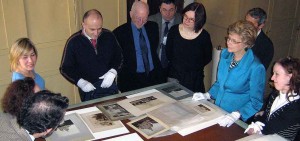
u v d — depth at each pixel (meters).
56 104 1.39
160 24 3.27
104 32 2.80
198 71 3.12
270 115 1.91
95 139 1.81
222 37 3.86
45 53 3.18
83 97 2.78
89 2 3.27
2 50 2.90
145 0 3.68
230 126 1.97
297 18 4.24
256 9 2.83
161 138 1.83
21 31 2.94
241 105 2.22
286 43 4.28
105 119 2.01
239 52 2.13
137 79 3.06
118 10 3.46
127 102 2.22
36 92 1.49
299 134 1.89
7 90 1.54
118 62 2.91
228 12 3.70
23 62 2.19
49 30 3.12
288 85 1.79
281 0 3.93
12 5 2.82
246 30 2.01
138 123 1.97
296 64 1.77
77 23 3.26
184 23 2.93
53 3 3.06
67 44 2.69
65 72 2.67
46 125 1.37
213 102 2.36
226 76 2.23
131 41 2.96
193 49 2.99
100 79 2.78
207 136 1.86
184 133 1.88
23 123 1.37
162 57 3.31
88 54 2.70
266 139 1.76
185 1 3.97
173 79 3.13
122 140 1.81
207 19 3.99
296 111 1.79
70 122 1.96
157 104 2.19
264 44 2.86
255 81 2.10
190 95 2.35
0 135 1.41
